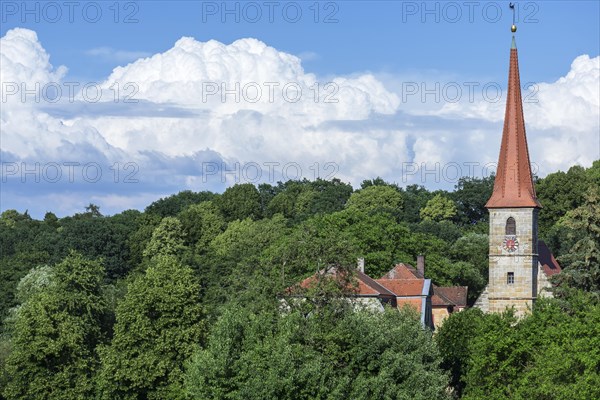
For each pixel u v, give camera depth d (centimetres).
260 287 12100
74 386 13650
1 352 14875
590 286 15775
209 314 14675
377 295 14838
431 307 17038
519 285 17700
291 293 12050
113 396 13338
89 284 14512
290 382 10306
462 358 13812
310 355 10619
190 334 13538
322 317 11481
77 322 14012
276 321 11344
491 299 17800
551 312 11938
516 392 10625
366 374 10931
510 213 17762
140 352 13488
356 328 11125
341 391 10506
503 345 11344
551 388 10025
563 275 15775
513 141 17900
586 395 9825
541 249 19900
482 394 11244
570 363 10156
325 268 12238
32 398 13662
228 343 10769
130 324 13588
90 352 14162
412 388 10875
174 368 13375
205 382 10669
